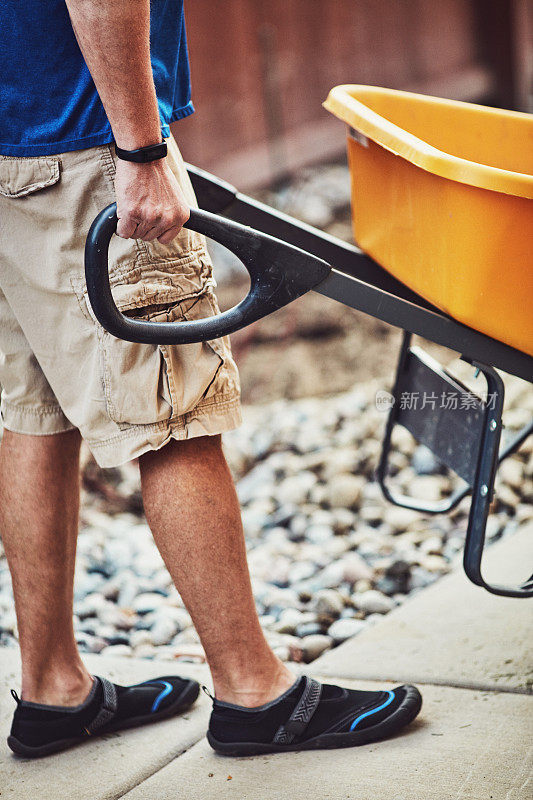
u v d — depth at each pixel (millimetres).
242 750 2348
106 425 2162
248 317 2105
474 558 2369
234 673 2312
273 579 3799
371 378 6195
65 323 2162
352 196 2766
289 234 2646
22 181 2062
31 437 2395
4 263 2191
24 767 2414
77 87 2025
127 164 1924
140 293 2059
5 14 2000
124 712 2547
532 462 4367
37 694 2445
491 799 2072
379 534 4172
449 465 2564
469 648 2828
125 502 4754
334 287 2193
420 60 10164
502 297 2252
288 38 9016
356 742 2352
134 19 1818
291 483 4664
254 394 6234
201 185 2516
